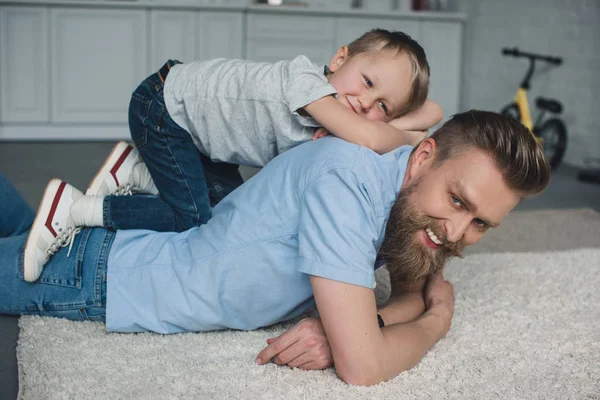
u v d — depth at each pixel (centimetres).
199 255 168
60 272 176
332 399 146
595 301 222
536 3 571
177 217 195
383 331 157
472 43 670
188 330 178
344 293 144
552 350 182
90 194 195
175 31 559
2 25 527
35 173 417
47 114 546
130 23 550
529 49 581
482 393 155
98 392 146
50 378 151
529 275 246
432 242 148
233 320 174
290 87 173
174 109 197
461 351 178
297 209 156
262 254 161
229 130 190
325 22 588
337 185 147
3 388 154
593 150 512
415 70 191
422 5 641
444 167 145
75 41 542
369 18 597
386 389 151
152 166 200
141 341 173
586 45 515
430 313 177
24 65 536
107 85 554
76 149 511
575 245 307
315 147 158
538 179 142
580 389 161
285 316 174
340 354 148
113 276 173
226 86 188
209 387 151
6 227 200
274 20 579
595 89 507
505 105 616
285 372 159
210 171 217
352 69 189
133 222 183
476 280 237
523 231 328
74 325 179
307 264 146
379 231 152
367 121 165
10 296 179
